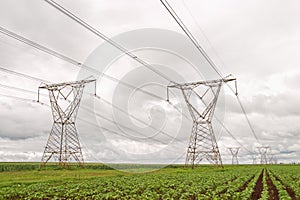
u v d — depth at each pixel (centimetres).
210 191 3412
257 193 3659
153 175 5759
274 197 3406
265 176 6372
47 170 7294
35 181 4281
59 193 3136
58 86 7081
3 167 8025
